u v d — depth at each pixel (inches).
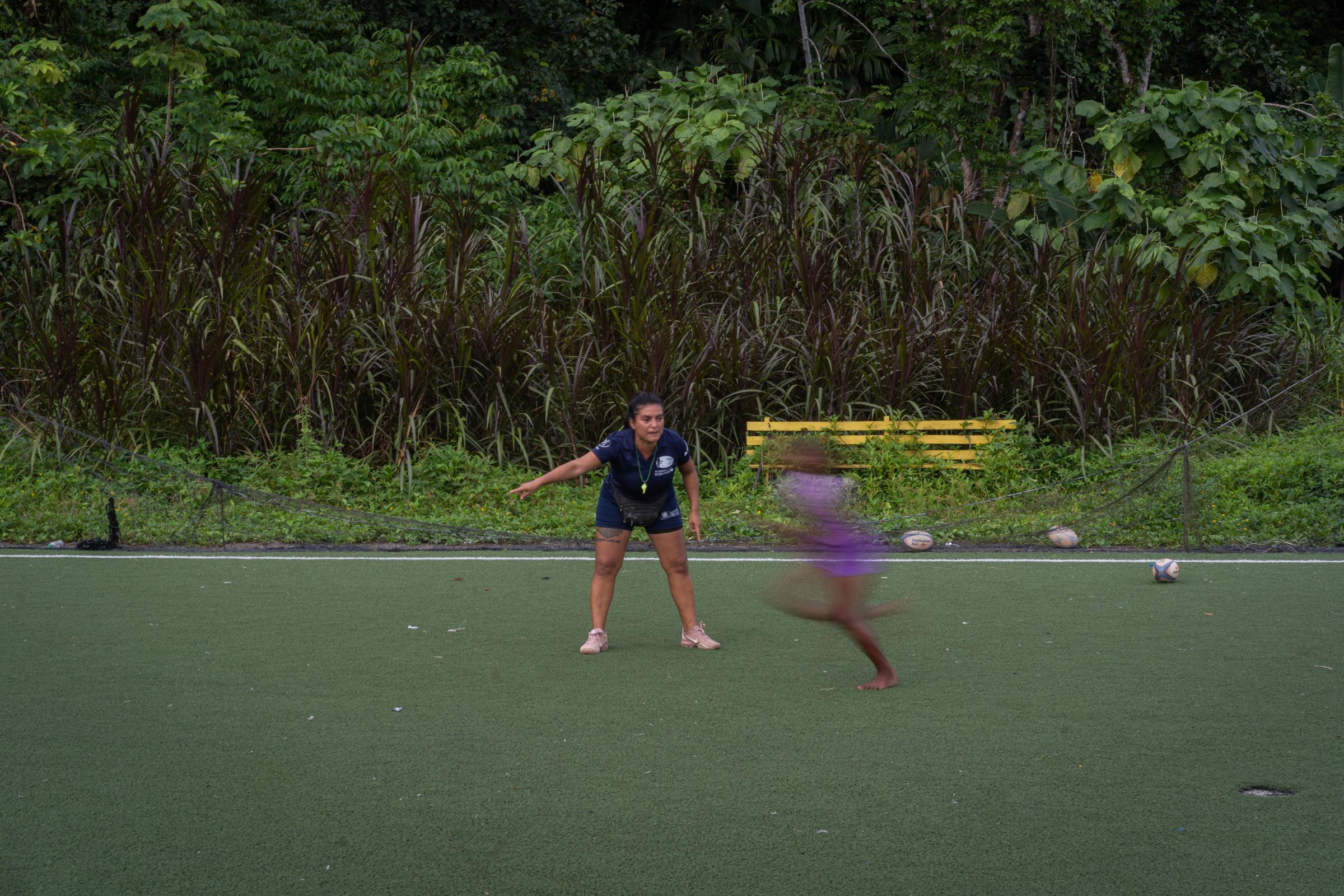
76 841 140.0
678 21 922.1
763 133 577.3
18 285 518.0
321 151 611.2
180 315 482.0
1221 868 130.8
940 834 140.8
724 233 537.3
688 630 241.3
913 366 485.7
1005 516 421.1
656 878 129.3
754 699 200.4
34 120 578.2
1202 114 558.6
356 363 488.4
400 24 817.5
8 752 173.0
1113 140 559.8
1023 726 184.2
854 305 503.8
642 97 631.2
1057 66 682.2
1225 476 436.1
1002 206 644.1
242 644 244.7
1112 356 481.4
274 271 507.8
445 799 153.4
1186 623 263.3
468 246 514.0
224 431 473.7
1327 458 442.6
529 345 486.9
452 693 205.0
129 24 724.7
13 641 247.9
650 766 165.9
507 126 799.7
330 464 448.5
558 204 620.1
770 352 493.0
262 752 172.7
